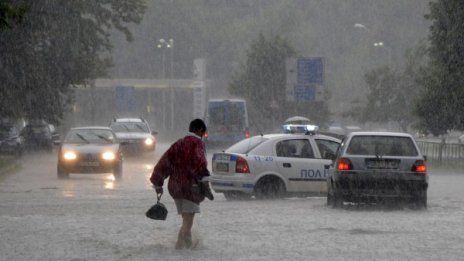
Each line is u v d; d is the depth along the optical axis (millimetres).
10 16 35031
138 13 92938
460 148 79000
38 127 103625
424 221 32188
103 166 59562
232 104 108312
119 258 23156
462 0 80500
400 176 36812
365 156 37062
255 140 44312
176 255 23609
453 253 23906
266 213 35188
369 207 38531
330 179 38656
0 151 89562
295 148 43750
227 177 42969
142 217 33688
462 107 82938
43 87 85250
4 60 77125
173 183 24609
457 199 43719
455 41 81188
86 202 41625
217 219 32625
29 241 26516
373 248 24859
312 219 32812
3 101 81062
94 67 92750
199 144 24672
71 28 83375
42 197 44906
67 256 23562
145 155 96125
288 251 24266
